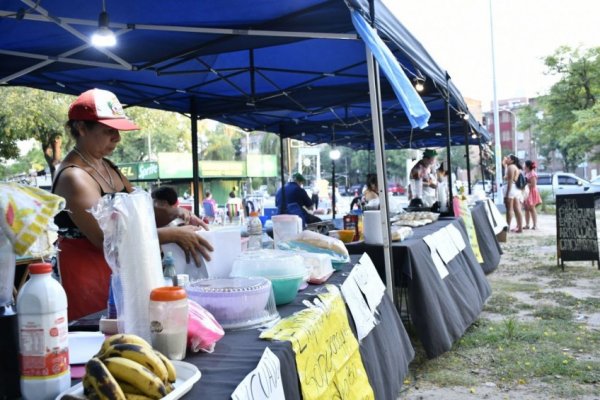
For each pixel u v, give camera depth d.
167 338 1.25
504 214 17.11
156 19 3.39
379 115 3.38
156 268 1.33
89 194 1.90
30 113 12.67
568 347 4.15
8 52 3.87
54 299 1.05
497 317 5.07
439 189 6.27
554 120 23.78
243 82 5.84
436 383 3.53
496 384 3.49
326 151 48.91
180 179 22.92
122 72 4.91
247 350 1.39
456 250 4.77
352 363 1.95
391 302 2.98
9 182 1.14
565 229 7.33
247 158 26.05
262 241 2.92
